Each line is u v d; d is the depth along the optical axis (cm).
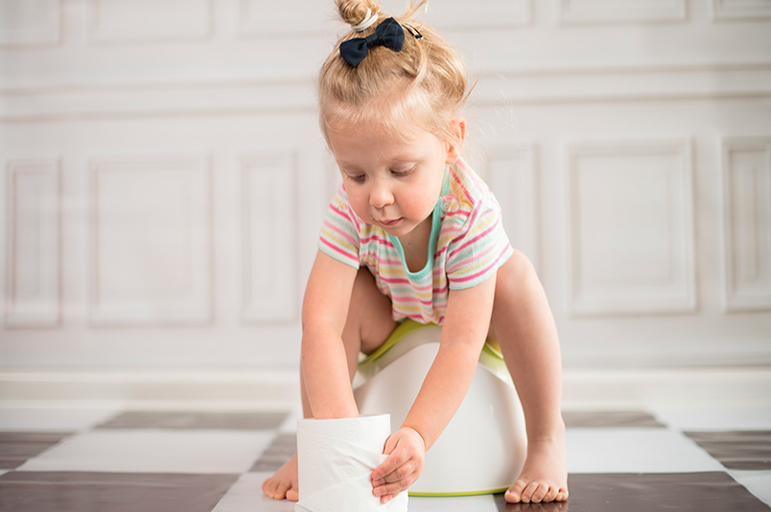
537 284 89
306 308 85
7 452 116
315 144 177
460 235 84
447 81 81
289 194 177
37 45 183
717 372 155
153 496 89
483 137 170
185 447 120
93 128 182
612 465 102
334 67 77
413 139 73
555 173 173
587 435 125
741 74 171
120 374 166
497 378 90
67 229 180
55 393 166
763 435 122
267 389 163
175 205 179
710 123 171
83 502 86
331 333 82
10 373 169
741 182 171
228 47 179
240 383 163
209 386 164
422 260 88
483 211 85
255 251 178
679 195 171
